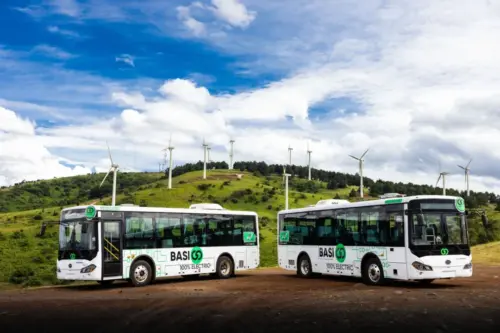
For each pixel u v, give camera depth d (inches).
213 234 1116.5
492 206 4714.6
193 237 1074.1
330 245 1017.5
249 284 983.6
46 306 671.8
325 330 472.7
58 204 7598.4
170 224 1035.3
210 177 7204.7
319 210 1060.5
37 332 486.3
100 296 796.6
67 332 484.4
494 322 502.6
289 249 1154.7
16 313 606.9
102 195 7662.4
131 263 957.2
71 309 637.3
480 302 644.7
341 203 1001.5
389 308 596.4
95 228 917.8
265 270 1487.5
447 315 543.8
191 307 637.9
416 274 800.3
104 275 911.0
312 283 979.3
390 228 857.5
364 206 927.7
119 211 954.7
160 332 478.3
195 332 475.8
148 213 1000.2
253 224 1208.8
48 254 2817.4
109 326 512.4
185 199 5511.8
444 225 822.5
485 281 976.9
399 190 6737.2
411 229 815.1
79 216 933.8
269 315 563.2
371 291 785.6
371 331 464.1
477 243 2287.2
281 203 5625.0
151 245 993.5
